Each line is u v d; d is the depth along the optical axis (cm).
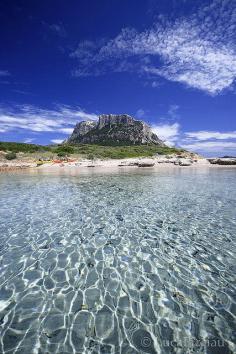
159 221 993
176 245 760
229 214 1075
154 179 2341
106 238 823
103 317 448
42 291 527
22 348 379
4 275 591
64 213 1124
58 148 6531
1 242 789
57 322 435
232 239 800
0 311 464
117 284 554
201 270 610
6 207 1240
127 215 1084
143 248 743
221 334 404
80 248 745
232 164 4353
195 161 4731
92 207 1231
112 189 1766
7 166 3959
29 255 698
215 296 505
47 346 383
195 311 460
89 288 539
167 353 368
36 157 5128
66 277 584
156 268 623
